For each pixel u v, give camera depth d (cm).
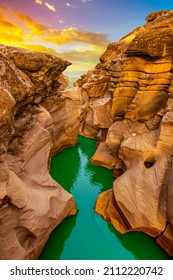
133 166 1542
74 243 1248
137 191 1326
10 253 937
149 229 1241
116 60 2795
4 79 1044
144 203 1266
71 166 2216
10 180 994
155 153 1475
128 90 2061
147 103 1886
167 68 1742
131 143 1633
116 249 1212
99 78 3194
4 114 850
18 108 1264
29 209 1044
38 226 1069
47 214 1145
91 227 1359
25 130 1342
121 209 1334
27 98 1324
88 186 1839
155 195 1259
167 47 1681
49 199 1225
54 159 2358
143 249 1207
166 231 1173
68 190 1773
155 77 1805
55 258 1161
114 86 2545
